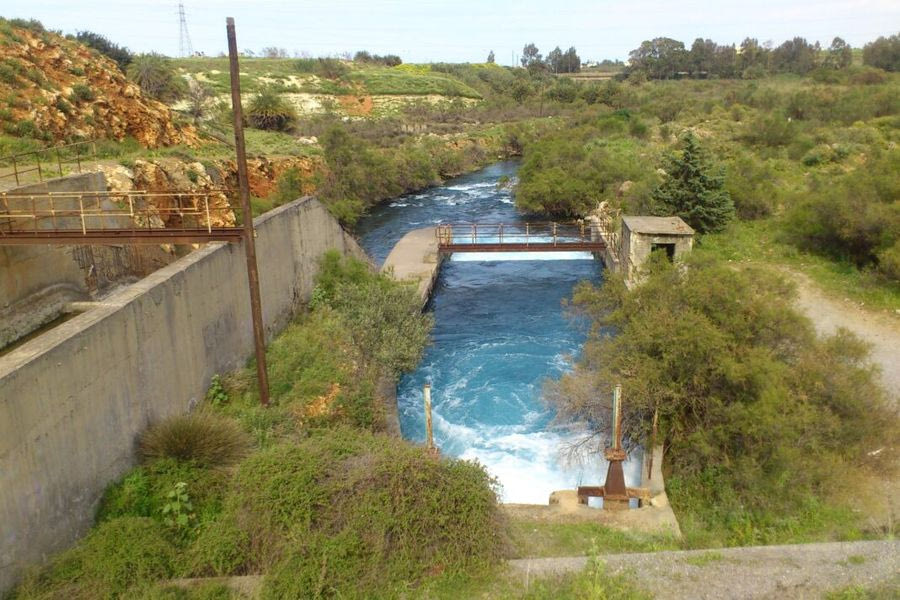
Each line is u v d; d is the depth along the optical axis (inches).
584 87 3713.1
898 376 585.9
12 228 543.8
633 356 518.9
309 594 295.1
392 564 312.3
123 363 402.3
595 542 369.4
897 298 768.3
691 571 314.3
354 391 552.7
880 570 308.3
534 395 679.7
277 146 1769.2
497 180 2196.1
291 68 3526.1
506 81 4439.0
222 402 519.5
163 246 756.6
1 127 912.3
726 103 2721.5
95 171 736.3
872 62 3636.8
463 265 1199.6
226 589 310.8
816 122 2080.5
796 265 929.5
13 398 306.7
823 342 513.0
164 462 406.6
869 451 464.4
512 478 532.4
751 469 428.5
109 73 1230.3
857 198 903.7
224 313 550.9
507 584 311.9
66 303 577.0
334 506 325.7
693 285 538.6
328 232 850.1
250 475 345.1
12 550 305.6
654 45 5162.4
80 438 358.6
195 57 3681.1
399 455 347.3
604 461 533.0
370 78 3624.5
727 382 470.3
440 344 829.2
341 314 670.5
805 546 333.7
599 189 1608.0
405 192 1994.3
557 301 987.3
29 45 1114.1
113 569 314.7
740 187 1189.7
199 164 1035.9
